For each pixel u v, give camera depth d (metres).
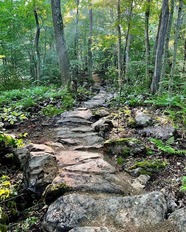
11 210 3.68
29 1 17.28
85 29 28.52
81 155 5.00
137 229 3.03
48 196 3.70
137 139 5.57
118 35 12.31
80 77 22.62
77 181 3.94
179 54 14.84
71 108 9.35
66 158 4.84
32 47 20.84
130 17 11.61
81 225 3.10
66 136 6.18
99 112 7.92
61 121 7.35
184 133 5.87
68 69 13.55
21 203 3.86
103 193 3.76
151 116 7.00
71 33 25.80
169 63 14.05
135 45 17.48
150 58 14.53
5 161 5.08
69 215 3.22
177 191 3.79
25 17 19.11
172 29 16.03
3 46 18.08
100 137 6.07
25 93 11.03
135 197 3.51
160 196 3.51
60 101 10.02
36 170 4.11
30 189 3.92
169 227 3.04
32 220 3.45
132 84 13.62
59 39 13.38
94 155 5.01
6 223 3.49
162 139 5.58
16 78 16.03
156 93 9.52
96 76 27.45
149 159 4.82
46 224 3.19
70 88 12.29
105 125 6.55
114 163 4.85
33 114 8.42
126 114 7.54
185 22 15.35
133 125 6.59
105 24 28.41
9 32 18.67
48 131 6.82
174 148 5.13
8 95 10.68
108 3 13.16
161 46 9.67
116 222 3.13
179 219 3.11
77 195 3.54
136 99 9.16
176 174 4.27
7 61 19.14
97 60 29.23
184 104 7.71
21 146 5.36
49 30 24.64
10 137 5.32
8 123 7.21
